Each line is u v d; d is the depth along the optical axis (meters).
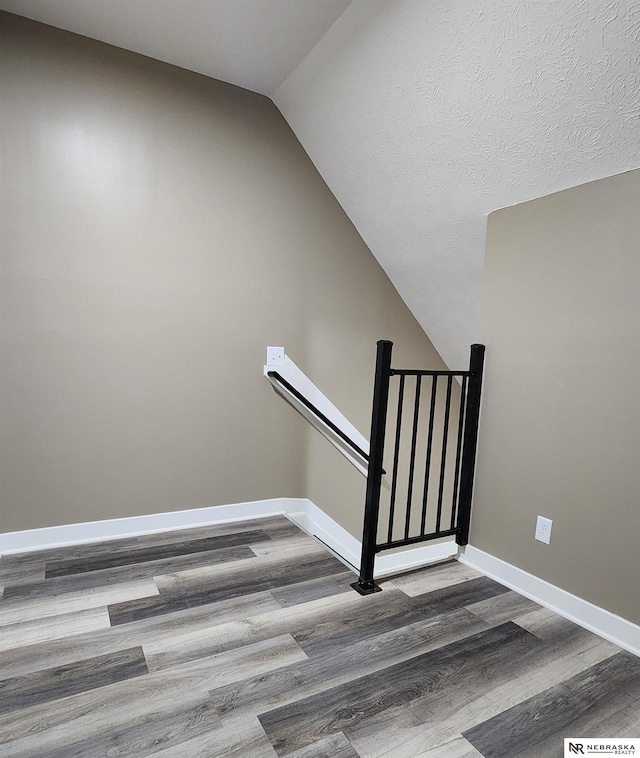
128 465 2.38
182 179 2.38
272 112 2.62
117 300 2.28
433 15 1.66
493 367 2.15
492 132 1.86
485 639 1.67
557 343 1.88
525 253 2.01
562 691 1.43
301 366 2.85
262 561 2.19
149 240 2.33
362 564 1.99
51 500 2.22
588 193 1.78
